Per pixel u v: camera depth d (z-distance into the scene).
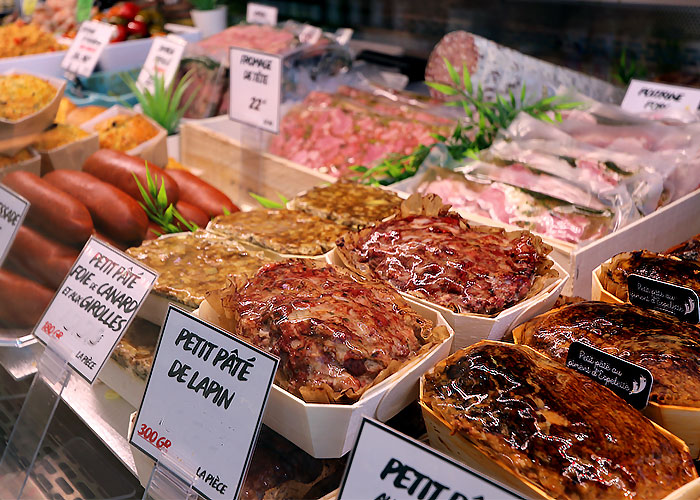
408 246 1.36
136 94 2.62
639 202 1.72
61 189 1.73
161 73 2.68
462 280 1.27
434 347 1.12
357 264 1.36
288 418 1.06
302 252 1.47
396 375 1.05
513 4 2.61
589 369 1.09
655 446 0.92
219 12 3.56
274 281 1.21
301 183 2.15
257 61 2.10
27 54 3.07
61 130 2.04
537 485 0.89
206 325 1.06
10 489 1.28
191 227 1.74
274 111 2.10
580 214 1.65
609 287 1.34
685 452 0.95
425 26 2.87
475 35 2.54
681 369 1.05
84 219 1.63
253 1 3.53
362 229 1.45
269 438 1.15
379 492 0.88
